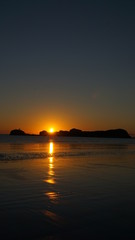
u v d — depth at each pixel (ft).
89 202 33.55
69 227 24.21
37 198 35.17
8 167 68.18
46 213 28.45
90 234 22.59
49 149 157.17
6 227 24.07
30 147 179.22
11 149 150.20
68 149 160.15
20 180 49.14
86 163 81.15
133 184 46.73
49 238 21.68
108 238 21.75
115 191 40.50
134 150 156.35
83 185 45.01
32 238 21.63
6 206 30.99
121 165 76.59
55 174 57.47
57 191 39.81
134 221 26.18
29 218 26.66
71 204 32.42
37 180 49.34
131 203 33.32
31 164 76.02
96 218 26.96
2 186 43.06
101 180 50.55
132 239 21.63
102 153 127.54
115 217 27.37
